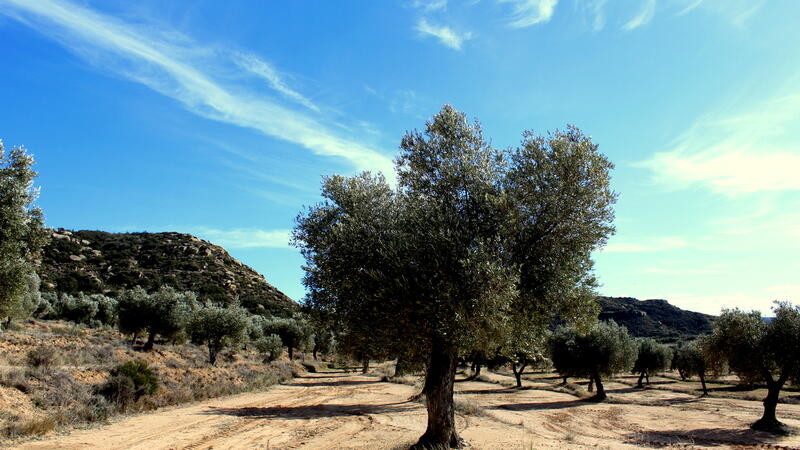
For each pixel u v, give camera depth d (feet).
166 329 131.75
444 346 41.65
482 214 45.01
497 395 134.41
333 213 53.72
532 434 64.23
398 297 39.29
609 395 151.33
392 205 49.85
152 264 357.41
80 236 366.63
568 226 44.52
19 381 55.06
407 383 149.28
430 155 49.67
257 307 332.39
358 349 47.70
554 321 49.44
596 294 46.55
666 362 187.11
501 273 37.83
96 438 46.91
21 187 47.96
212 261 407.85
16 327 115.44
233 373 130.00
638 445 63.10
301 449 47.16
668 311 476.95
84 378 68.49
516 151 47.73
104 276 302.25
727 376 249.34
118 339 138.31
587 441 62.28
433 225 42.63
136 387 71.72
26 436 44.83
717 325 88.07
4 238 47.16
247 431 56.65
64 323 162.20
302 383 143.84
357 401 97.14
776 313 82.84
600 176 43.88
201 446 46.80
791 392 156.87
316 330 52.90
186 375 104.42
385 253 41.52
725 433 76.18
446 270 39.19
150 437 49.62
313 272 51.31
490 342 38.88
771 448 63.72
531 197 44.83
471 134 50.19
